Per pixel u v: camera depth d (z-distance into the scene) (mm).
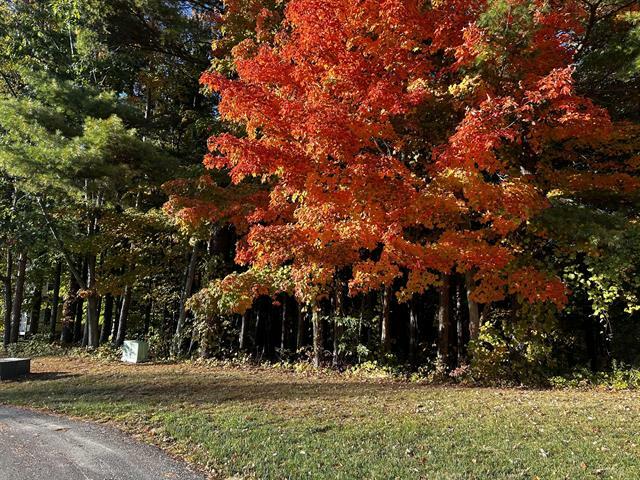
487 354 11375
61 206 18625
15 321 22297
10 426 7348
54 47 18922
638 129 9836
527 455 5445
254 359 16344
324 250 10289
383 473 4996
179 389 10484
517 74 8812
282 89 9695
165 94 21688
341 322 13773
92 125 14375
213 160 9867
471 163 8398
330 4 9055
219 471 5297
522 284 9922
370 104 8773
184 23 17516
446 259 9609
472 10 9141
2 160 14352
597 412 7551
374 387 10711
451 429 6598
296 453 5676
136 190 17062
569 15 9484
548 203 9062
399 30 9109
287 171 9078
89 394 9938
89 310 19062
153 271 17984
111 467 5422
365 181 8688
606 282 10086
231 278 12688
